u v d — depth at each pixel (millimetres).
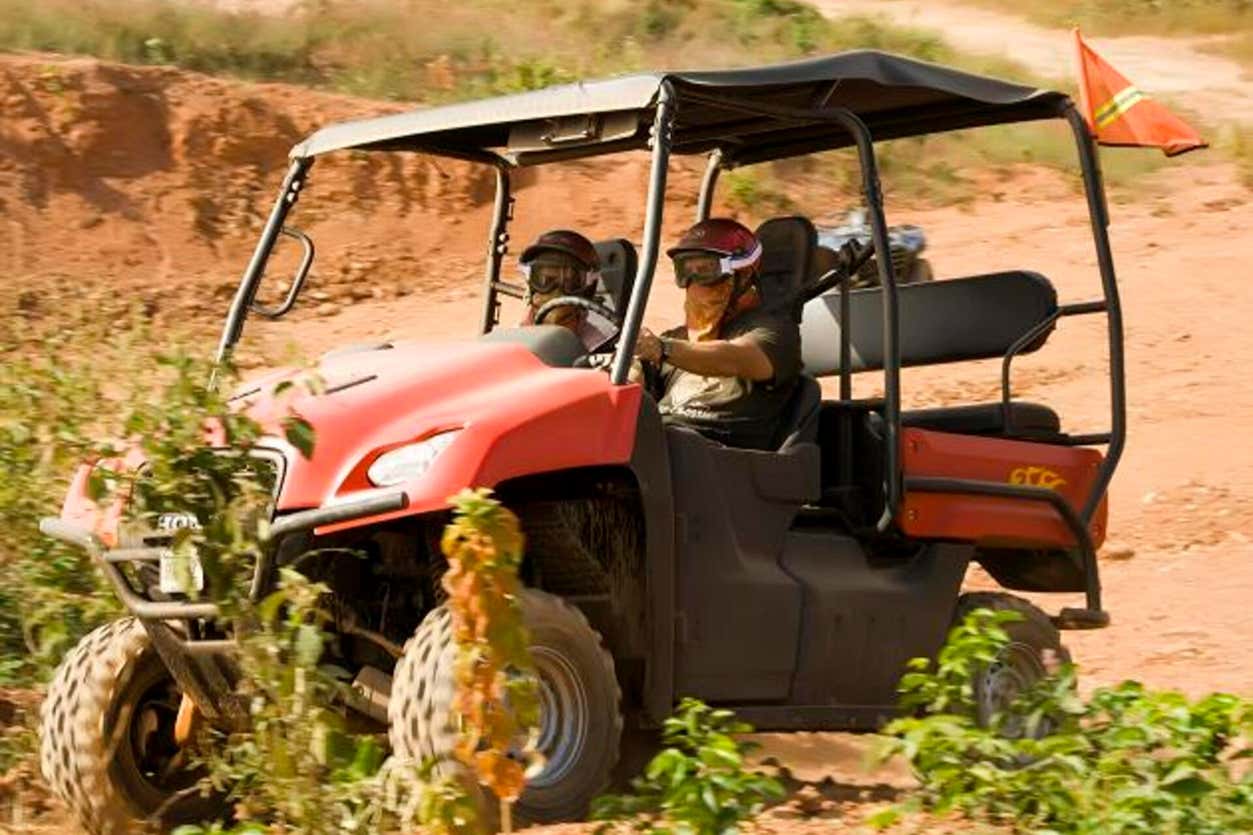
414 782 15180
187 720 18719
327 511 16891
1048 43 110188
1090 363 49438
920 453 21891
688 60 84500
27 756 19781
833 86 20875
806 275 21719
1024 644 22547
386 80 71625
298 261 57562
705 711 17016
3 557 22547
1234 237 64938
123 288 54031
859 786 20594
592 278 21719
